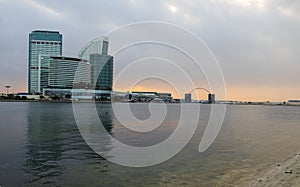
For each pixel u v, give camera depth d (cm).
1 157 2608
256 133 4931
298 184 1634
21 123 6156
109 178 1948
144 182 1858
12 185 1792
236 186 1731
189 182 1850
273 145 3484
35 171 2111
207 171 2119
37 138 3894
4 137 3994
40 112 10075
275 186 1633
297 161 2391
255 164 2358
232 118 9600
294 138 4256
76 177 1966
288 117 10706
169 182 1856
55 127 5338
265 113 14475
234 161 2488
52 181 1878
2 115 8569
